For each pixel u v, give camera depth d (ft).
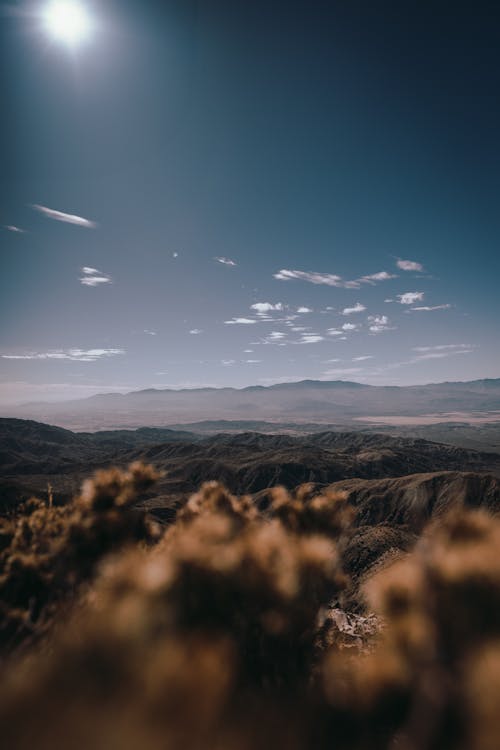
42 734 5.73
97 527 19.80
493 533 10.63
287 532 18.40
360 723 10.21
